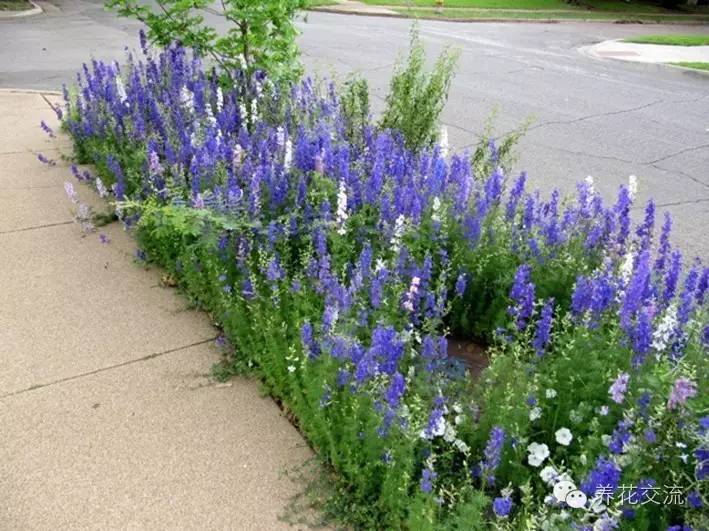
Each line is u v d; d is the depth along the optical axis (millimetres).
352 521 2748
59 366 3691
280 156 4676
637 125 10227
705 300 3287
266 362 3432
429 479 2514
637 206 6793
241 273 3818
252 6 6332
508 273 3869
